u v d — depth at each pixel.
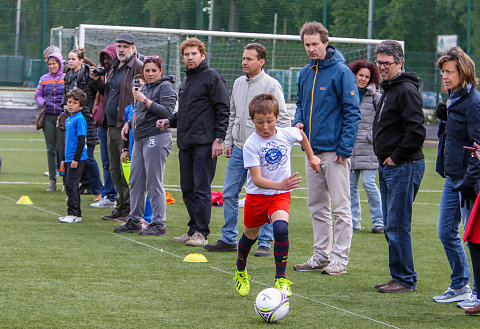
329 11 32.09
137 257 8.45
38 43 30.16
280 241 6.55
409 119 6.86
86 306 6.27
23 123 29.28
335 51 7.93
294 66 27.95
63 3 30.30
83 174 13.99
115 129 10.81
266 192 6.65
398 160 6.94
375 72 10.73
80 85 12.77
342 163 7.90
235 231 9.02
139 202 10.11
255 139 6.67
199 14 30.59
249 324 5.88
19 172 17.25
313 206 8.12
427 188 16.80
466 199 6.38
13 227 10.20
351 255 9.08
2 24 29.78
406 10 32.47
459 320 6.17
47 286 6.93
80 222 10.86
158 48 22.34
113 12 30.50
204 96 9.12
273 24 31.17
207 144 9.16
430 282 7.64
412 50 32.59
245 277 6.84
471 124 6.38
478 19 31.97
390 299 6.86
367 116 10.77
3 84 29.80
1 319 5.81
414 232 10.95
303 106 8.09
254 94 8.80
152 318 5.96
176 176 17.45
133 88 9.49
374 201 10.83
